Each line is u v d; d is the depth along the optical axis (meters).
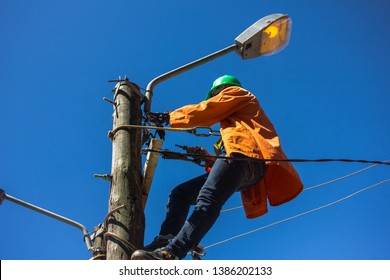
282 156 5.88
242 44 6.76
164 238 5.84
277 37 6.86
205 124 6.01
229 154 5.60
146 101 6.36
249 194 6.16
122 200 5.57
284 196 6.17
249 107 6.08
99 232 5.90
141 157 6.02
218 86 6.66
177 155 5.96
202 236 5.35
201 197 5.47
